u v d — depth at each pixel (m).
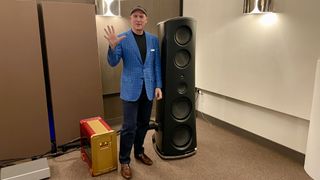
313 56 2.01
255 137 2.73
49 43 2.34
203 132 3.00
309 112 2.10
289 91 2.22
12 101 2.23
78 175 2.12
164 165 2.27
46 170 2.04
